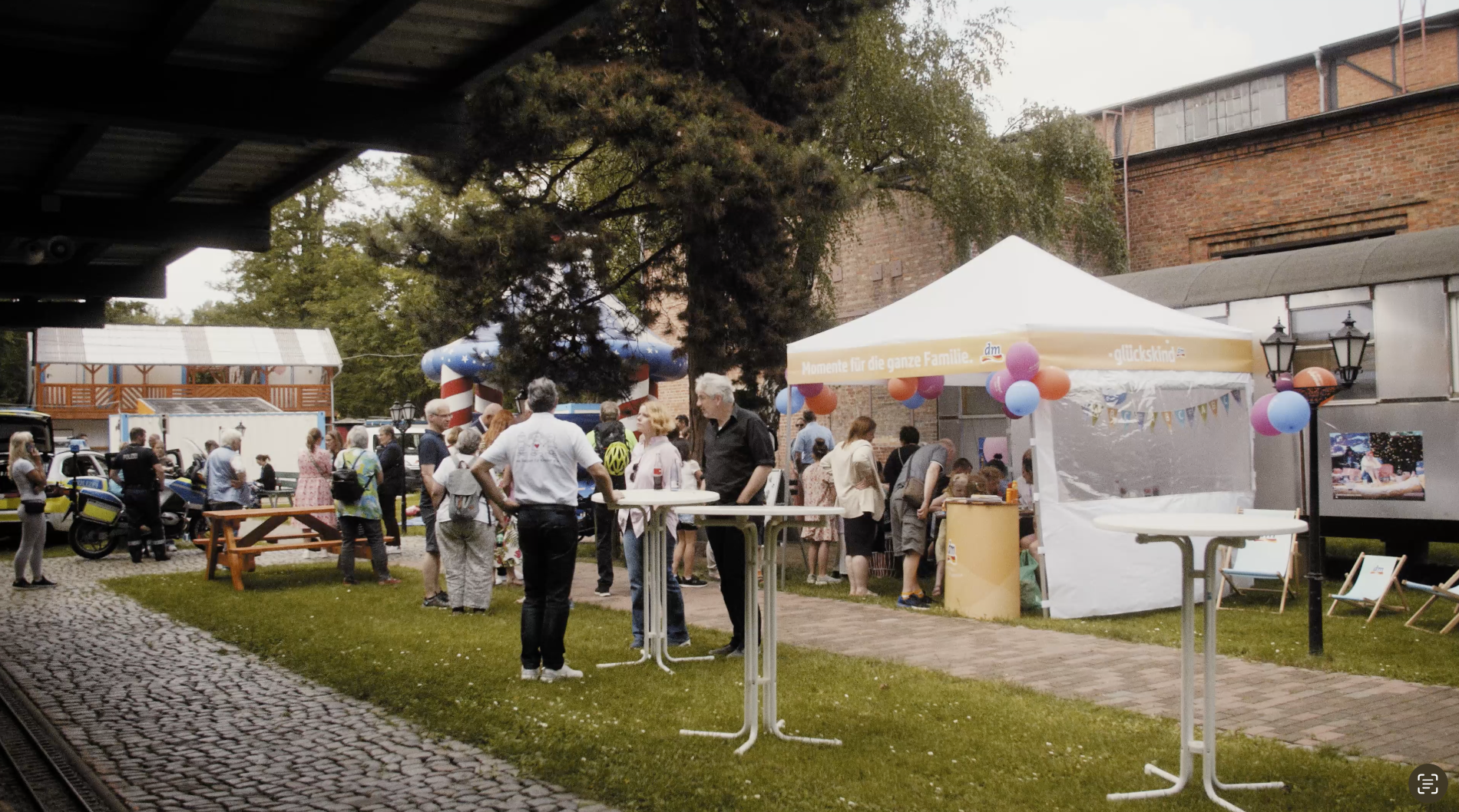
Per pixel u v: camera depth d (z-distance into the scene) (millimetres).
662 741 5613
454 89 6160
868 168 19938
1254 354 11086
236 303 50281
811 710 6184
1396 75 24797
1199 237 21500
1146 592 10000
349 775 5312
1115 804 4586
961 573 9805
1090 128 21078
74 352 42125
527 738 5734
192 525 19359
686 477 9523
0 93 5363
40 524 13047
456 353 17625
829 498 12039
